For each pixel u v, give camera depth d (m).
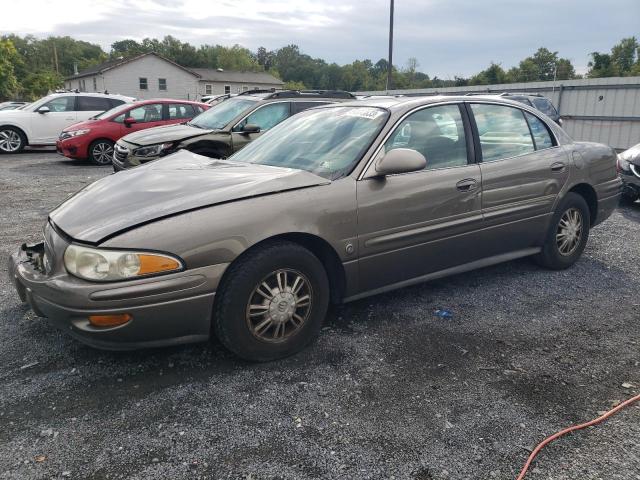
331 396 2.70
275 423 2.47
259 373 2.91
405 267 3.56
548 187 4.34
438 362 3.06
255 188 2.96
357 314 3.73
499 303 3.98
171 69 54.91
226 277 2.80
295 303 3.04
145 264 2.55
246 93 9.53
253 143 4.19
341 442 2.34
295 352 3.12
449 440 2.37
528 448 2.32
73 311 2.54
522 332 3.49
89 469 2.15
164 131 8.24
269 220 2.87
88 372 2.89
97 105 15.02
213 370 2.94
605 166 4.91
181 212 2.71
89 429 2.41
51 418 2.48
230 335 2.84
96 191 3.21
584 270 4.79
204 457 2.23
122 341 2.62
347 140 3.54
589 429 2.46
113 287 2.51
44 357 3.05
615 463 2.23
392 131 3.50
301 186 3.06
